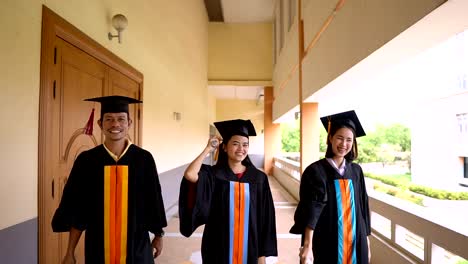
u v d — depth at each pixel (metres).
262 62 12.87
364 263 2.04
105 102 1.87
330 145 2.20
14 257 1.85
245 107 17.80
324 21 4.62
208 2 11.67
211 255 1.89
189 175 1.82
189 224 1.86
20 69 1.91
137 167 1.88
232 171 1.99
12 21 1.85
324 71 4.66
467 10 1.91
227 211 1.88
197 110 9.70
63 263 1.76
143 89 4.31
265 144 13.19
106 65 3.14
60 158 2.35
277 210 6.38
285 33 9.09
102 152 1.87
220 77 12.78
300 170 6.64
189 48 8.19
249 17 12.47
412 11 2.19
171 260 3.62
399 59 3.08
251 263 1.89
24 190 1.94
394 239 2.89
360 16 3.18
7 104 1.81
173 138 6.21
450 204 3.25
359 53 3.20
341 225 2.02
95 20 2.94
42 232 2.08
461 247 1.99
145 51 4.43
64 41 2.40
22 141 1.93
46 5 2.18
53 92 2.24
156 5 5.02
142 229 1.85
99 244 1.77
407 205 2.87
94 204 1.79
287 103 8.76
